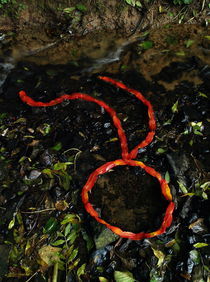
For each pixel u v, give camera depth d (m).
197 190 2.88
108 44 3.80
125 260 2.65
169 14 3.86
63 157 3.07
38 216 2.83
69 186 2.95
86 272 2.63
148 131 3.22
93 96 3.44
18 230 2.78
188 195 2.85
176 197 2.86
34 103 3.36
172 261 2.64
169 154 3.03
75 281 2.60
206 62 3.62
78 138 3.18
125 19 3.83
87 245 2.71
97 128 3.24
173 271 2.60
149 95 3.44
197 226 2.72
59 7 3.76
